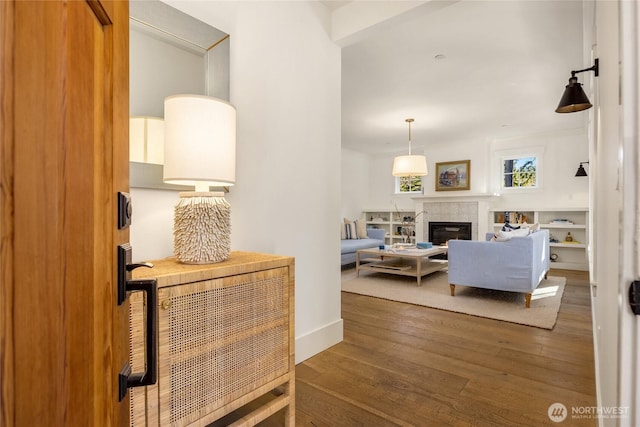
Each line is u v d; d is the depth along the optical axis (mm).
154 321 591
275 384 1414
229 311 1255
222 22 1763
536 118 5109
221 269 1227
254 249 1909
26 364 351
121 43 584
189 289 1135
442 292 3955
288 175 2119
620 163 485
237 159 1824
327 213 2412
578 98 2049
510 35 2736
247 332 1315
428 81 3705
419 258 4289
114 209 548
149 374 590
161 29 1494
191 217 1293
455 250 3756
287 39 2119
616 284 711
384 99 4266
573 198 5812
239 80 1838
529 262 3311
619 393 475
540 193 6121
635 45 446
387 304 3480
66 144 415
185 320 1123
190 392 1135
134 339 1012
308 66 2268
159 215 1505
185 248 1282
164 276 1069
